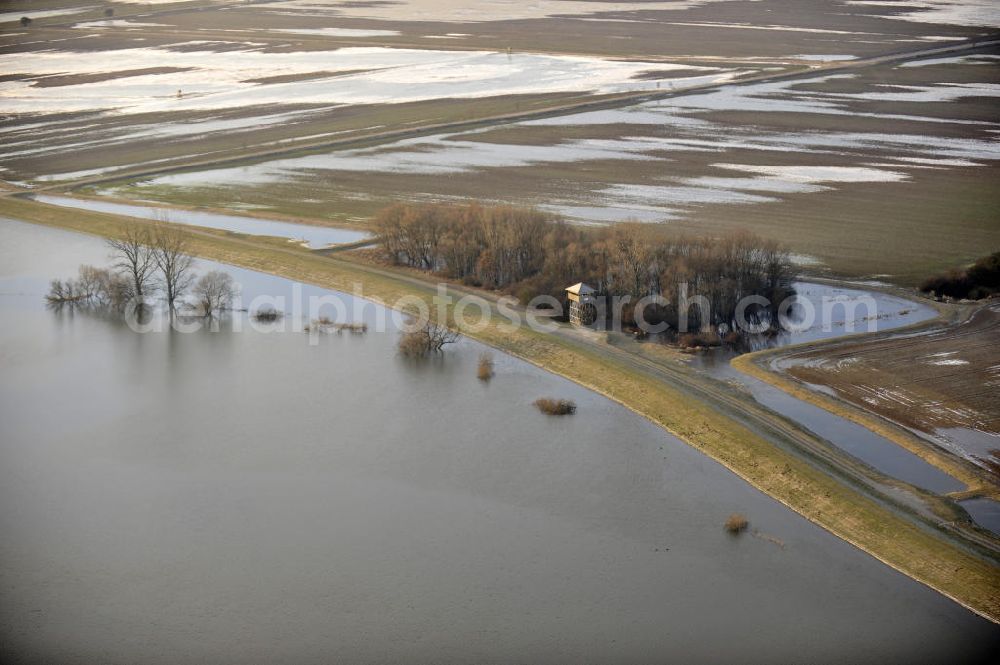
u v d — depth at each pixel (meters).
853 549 81.00
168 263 142.38
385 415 106.56
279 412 107.31
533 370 118.19
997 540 79.62
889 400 105.06
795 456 92.94
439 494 90.94
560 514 87.44
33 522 86.19
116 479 93.56
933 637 70.88
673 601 75.56
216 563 80.69
